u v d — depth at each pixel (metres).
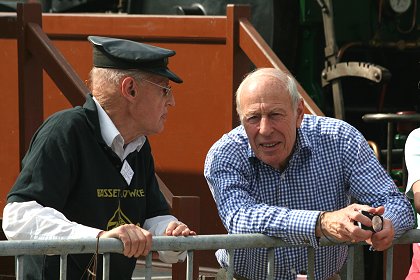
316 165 5.84
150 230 5.78
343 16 10.14
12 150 9.10
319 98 10.11
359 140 5.89
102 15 9.55
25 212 5.19
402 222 5.66
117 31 9.46
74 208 5.43
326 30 9.66
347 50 10.17
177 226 5.27
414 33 10.32
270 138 5.59
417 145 6.20
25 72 8.60
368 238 5.29
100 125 5.49
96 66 5.55
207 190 9.01
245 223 5.54
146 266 5.16
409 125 9.13
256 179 5.88
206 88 9.04
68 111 5.48
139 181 5.69
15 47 9.03
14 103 9.07
